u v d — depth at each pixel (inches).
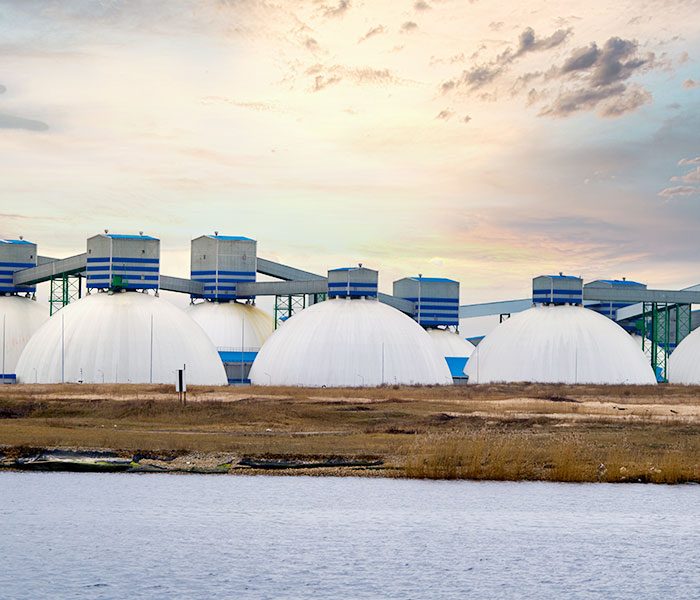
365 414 3186.5
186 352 4968.0
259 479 2129.7
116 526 1763.0
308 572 1555.1
